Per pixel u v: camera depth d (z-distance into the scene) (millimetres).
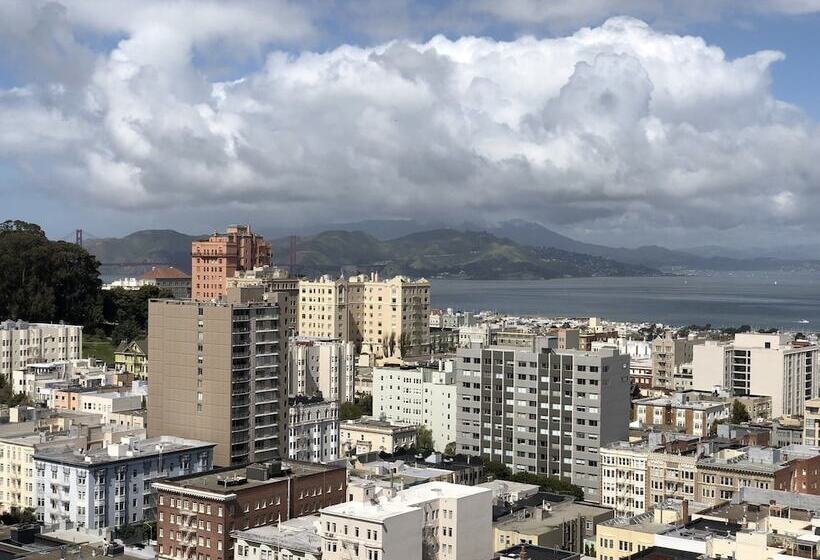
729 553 197500
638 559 197000
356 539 198000
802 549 190625
